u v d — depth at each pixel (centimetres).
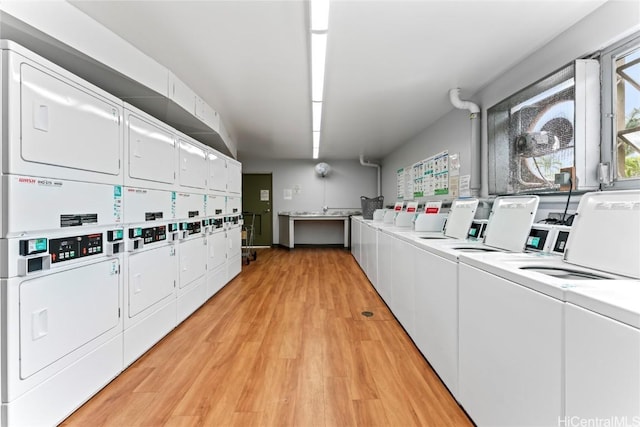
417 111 397
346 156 753
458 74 285
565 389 93
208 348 229
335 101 359
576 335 89
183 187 289
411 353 220
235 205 461
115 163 192
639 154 172
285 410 158
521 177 258
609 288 94
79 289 162
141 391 175
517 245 196
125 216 201
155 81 253
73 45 180
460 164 369
